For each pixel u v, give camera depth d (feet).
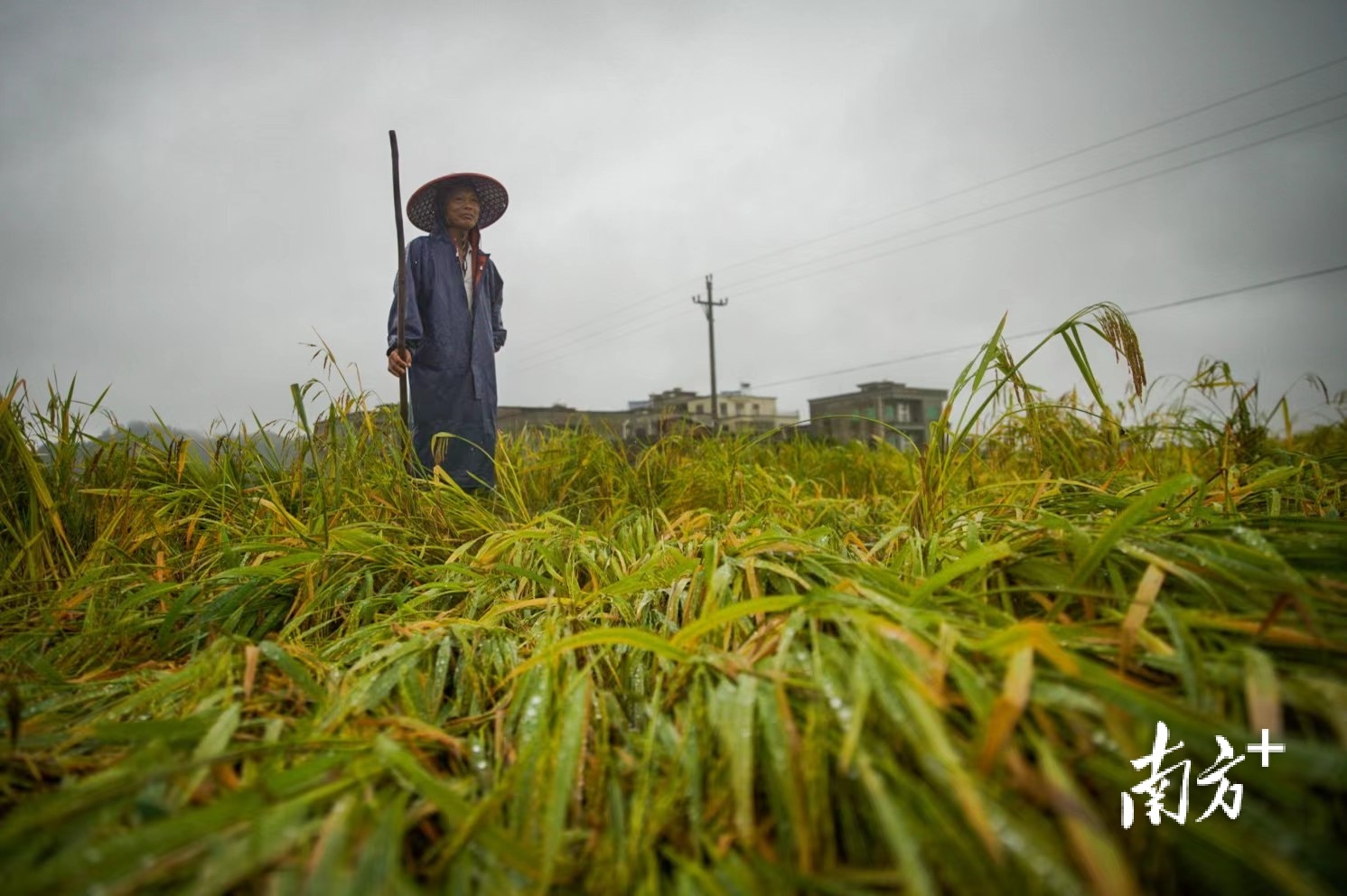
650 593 6.38
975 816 2.63
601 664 5.27
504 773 3.98
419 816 3.34
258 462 10.75
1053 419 12.88
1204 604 4.16
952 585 5.46
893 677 3.41
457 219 13.41
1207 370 13.01
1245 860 2.55
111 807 3.05
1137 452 11.75
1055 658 3.31
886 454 16.75
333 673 5.19
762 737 3.58
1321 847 2.57
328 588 6.98
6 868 2.70
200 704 4.48
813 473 16.30
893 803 2.82
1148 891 2.80
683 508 12.02
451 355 13.10
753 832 3.10
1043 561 5.15
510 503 11.03
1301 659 3.50
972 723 3.28
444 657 5.29
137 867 2.62
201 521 9.50
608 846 3.28
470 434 13.14
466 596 7.15
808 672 3.91
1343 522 4.67
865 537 9.00
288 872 2.72
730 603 5.46
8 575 6.99
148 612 6.87
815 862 2.99
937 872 2.73
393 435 10.45
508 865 3.12
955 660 3.47
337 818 2.97
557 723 4.05
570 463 13.30
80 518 8.76
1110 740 3.08
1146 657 3.74
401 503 9.46
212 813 2.87
